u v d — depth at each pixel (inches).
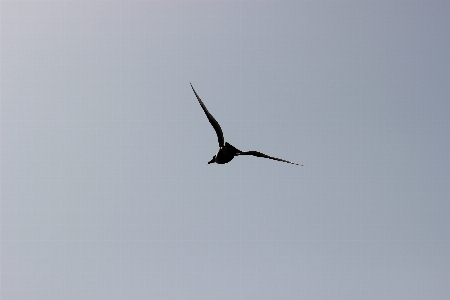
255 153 692.7
